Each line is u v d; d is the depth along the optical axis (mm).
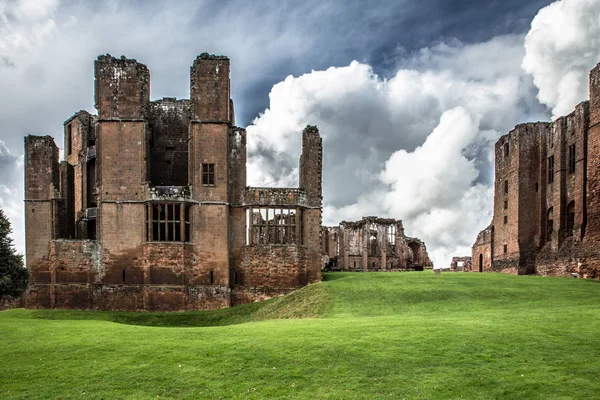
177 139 65812
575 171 62906
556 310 33281
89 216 61688
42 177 59750
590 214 58469
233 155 59375
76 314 51406
